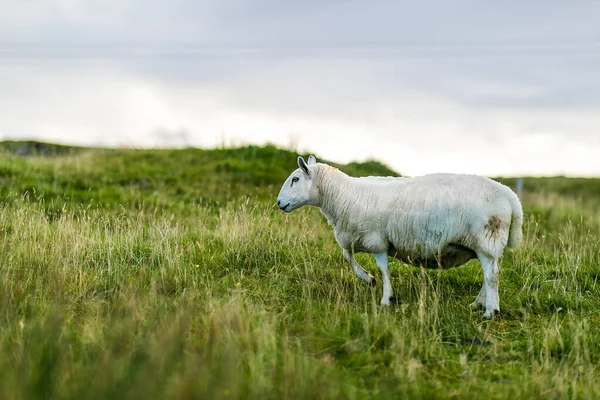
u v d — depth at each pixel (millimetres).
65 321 6395
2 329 5867
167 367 4973
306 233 10227
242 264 9078
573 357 6250
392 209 7574
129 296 7164
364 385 5402
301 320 6930
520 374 5879
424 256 7652
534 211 16156
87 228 9656
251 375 5113
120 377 4699
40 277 7680
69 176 16469
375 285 8234
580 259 9797
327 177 8070
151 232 10008
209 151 21406
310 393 4840
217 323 6020
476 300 7816
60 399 4445
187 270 8523
